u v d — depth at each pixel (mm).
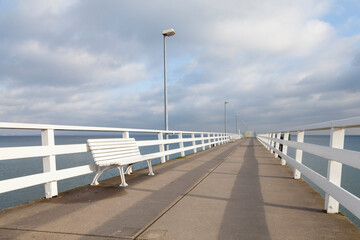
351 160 2316
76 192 4191
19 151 3328
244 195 3971
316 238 2309
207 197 3838
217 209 3215
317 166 11625
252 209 3219
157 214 3010
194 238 2305
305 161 13820
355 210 2176
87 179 10766
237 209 3219
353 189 6891
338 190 2594
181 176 5789
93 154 4590
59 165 15914
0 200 8445
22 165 18984
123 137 6117
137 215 2971
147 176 5820
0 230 2518
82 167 4477
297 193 4109
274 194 4039
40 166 18234
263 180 5285
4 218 2881
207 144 16641
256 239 2285
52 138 3879
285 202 3557
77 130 4395
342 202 2471
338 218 2867
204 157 10625
